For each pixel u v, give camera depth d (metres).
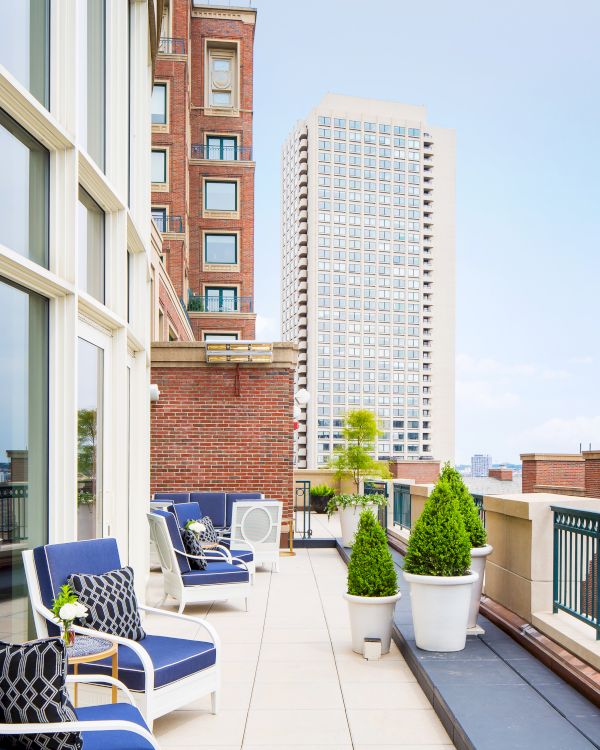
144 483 8.10
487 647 5.42
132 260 8.05
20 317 4.36
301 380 144.25
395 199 149.75
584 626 5.05
